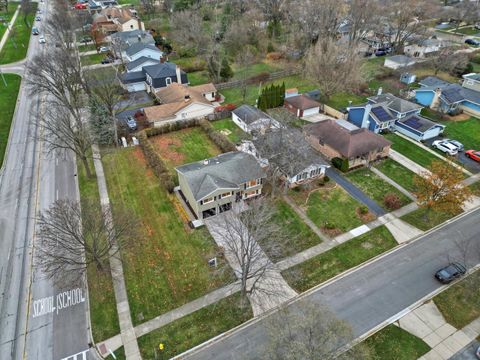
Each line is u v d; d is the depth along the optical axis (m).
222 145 51.41
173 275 32.84
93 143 48.88
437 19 112.12
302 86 72.75
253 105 64.81
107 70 74.69
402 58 80.69
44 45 95.44
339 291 31.59
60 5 112.81
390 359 26.17
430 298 30.88
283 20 96.25
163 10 122.31
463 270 32.56
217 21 96.94
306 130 52.44
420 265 34.09
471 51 89.94
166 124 56.75
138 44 81.94
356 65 63.56
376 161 49.50
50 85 57.62
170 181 43.06
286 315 24.97
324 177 45.88
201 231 37.56
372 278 32.84
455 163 47.50
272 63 83.75
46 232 30.25
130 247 35.44
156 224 38.62
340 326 22.72
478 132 56.06
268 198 41.91
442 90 62.09
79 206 38.25
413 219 39.66
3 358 26.33
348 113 58.78
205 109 60.38
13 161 49.56
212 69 72.75
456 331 28.20
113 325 28.52
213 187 37.41
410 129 54.66
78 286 31.19
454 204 36.53
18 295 30.97
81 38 96.19
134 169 47.78
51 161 49.66
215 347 27.09
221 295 31.03
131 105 65.06
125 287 31.67
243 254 27.78
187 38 87.94
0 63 83.62
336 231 37.88
